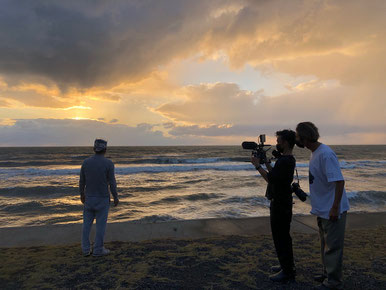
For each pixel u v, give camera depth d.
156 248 3.95
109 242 4.27
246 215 7.77
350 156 55.75
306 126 2.52
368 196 10.05
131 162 35.50
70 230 5.11
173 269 3.14
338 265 2.43
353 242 4.25
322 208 2.46
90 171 3.57
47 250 3.88
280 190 2.61
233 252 3.76
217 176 18.67
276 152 2.73
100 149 3.64
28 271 3.07
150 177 18.17
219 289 2.63
